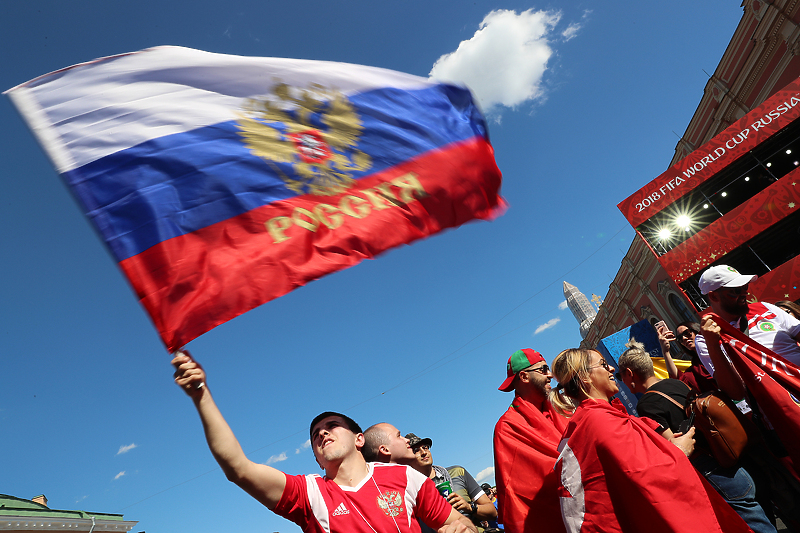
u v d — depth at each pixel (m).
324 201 2.57
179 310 2.03
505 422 3.25
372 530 2.14
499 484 3.06
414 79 3.24
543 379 3.61
